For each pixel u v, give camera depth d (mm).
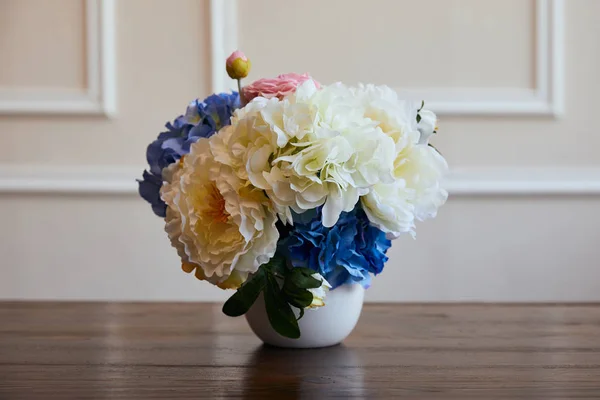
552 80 2008
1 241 2041
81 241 2043
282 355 875
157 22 2045
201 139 831
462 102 2010
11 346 938
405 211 817
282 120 783
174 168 876
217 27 2023
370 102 855
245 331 1043
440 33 2037
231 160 789
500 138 2027
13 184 2012
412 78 2039
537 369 789
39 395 696
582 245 2021
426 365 813
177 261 2053
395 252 2035
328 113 792
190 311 1232
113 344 948
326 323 891
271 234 781
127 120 2047
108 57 2029
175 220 831
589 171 2023
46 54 2053
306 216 808
